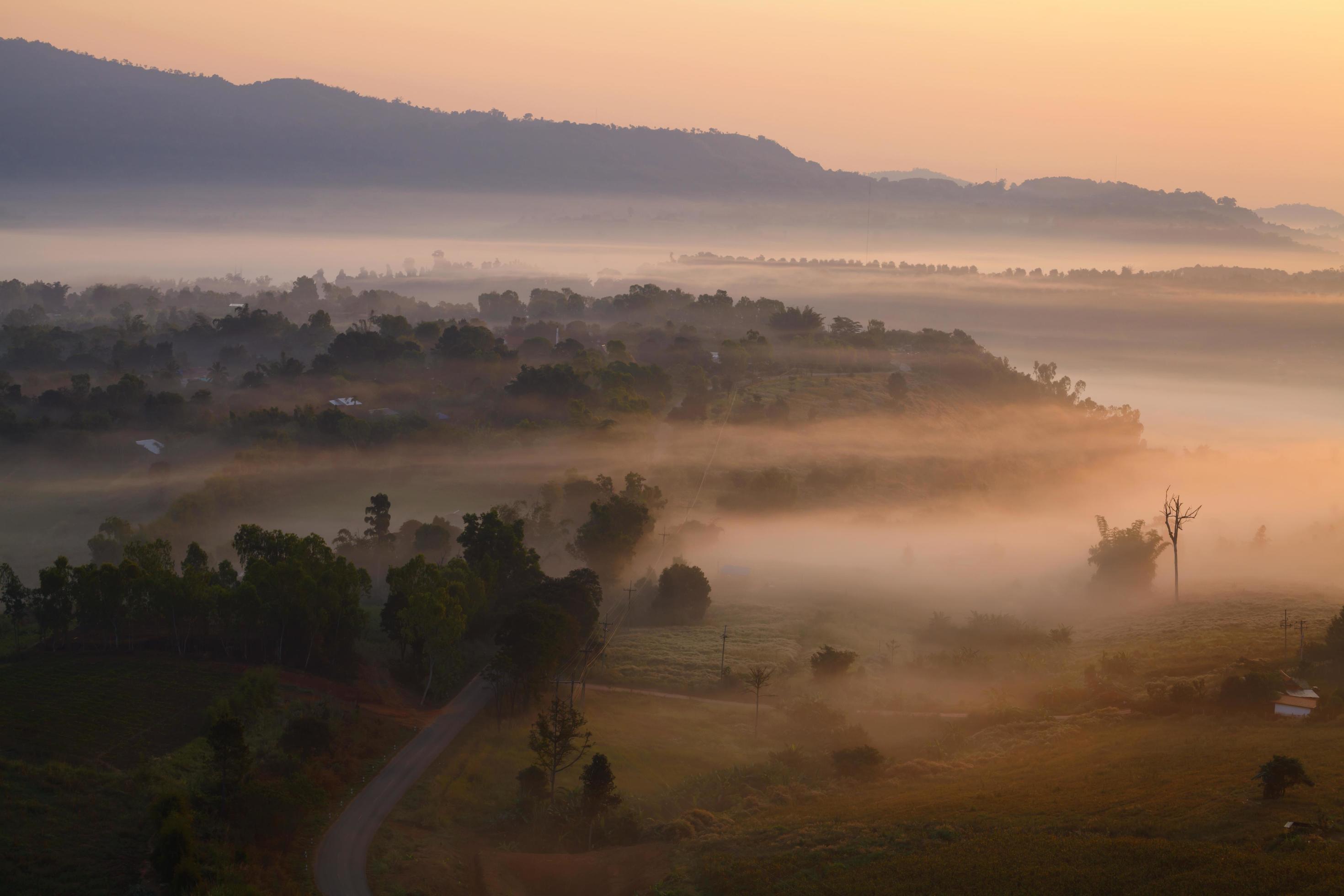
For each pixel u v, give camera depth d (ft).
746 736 259.39
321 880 173.78
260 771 207.41
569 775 228.02
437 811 204.54
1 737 210.79
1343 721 206.49
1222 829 146.20
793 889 151.53
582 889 170.71
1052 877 138.21
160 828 170.09
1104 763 195.62
